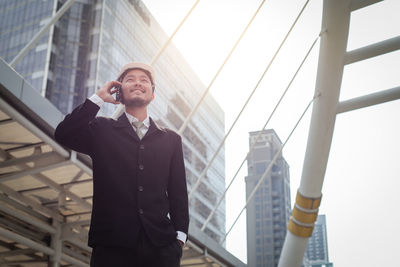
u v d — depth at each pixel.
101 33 77.00
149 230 2.68
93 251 2.72
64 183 14.96
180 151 3.21
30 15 79.69
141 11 90.31
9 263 19.28
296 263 19.02
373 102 14.34
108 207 2.73
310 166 15.87
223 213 115.44
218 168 116.88
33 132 10.61
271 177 146.38
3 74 9.33
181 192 3.11
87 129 2.98
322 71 13.59
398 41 12.80
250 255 138.50
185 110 101.62
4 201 14.70
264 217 141.88
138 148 2.94
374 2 11.73
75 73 75.00
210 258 21.08
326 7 12.20
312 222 17.94
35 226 15.90
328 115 14.35
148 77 3.17
